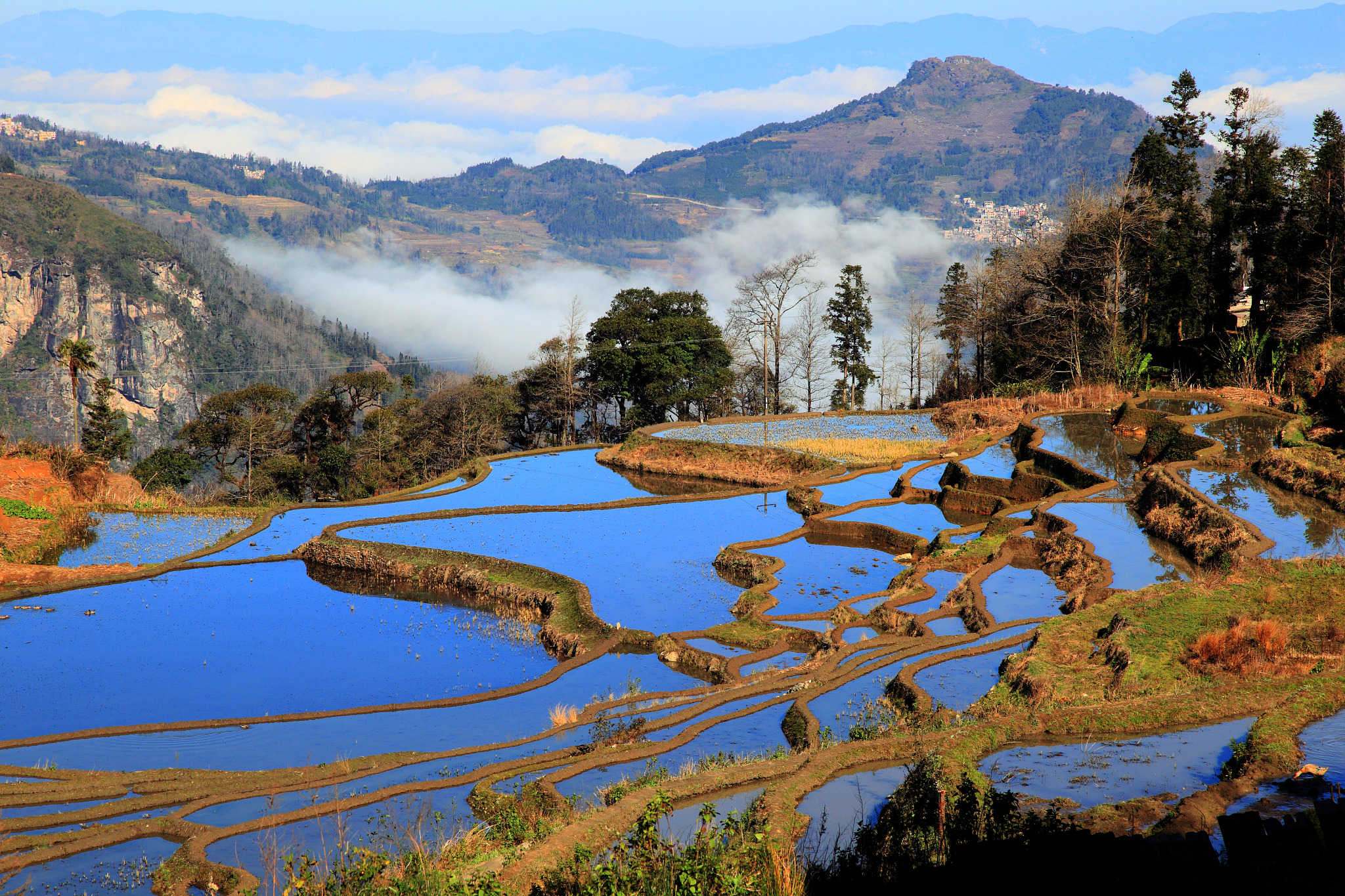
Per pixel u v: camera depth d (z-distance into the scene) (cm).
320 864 1505
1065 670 2075
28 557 4112
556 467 6394
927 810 1275
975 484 4378
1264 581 2389
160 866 1577
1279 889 1027
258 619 3431
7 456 5216
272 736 2358
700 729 2077
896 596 2966
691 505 4934
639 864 1160
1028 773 1531
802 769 1606
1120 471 4247
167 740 2344
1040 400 6038
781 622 2973
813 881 1201
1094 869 1106
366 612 3512
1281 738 1508
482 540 4288
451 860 1388
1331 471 3475
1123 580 2753
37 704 2645
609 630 3038
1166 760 1564
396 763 2064
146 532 4681
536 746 2134
